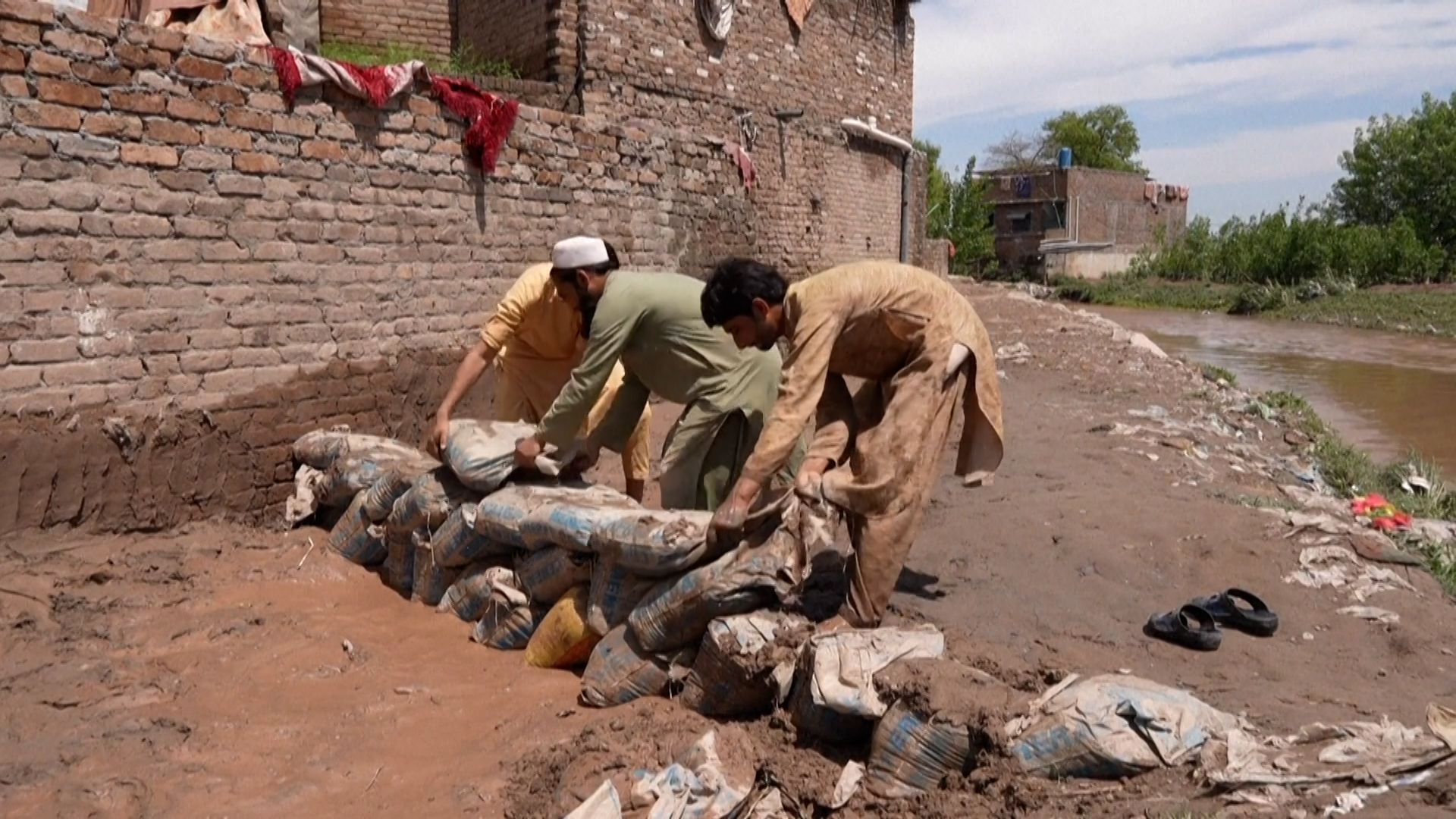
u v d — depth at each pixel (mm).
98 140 5324
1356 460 9477
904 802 3096
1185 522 5441
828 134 15594
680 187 10656
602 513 4254
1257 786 2865
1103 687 3152
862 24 16281
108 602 4820
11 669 4152
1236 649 4156
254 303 6145
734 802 3062
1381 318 29969
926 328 4000
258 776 3447
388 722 3848
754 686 3611
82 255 5293
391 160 6984
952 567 4992
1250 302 35188
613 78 11383
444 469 5152
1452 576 5387
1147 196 53812
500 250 8055
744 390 4773
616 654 3949
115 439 5465
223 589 5156
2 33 4914
